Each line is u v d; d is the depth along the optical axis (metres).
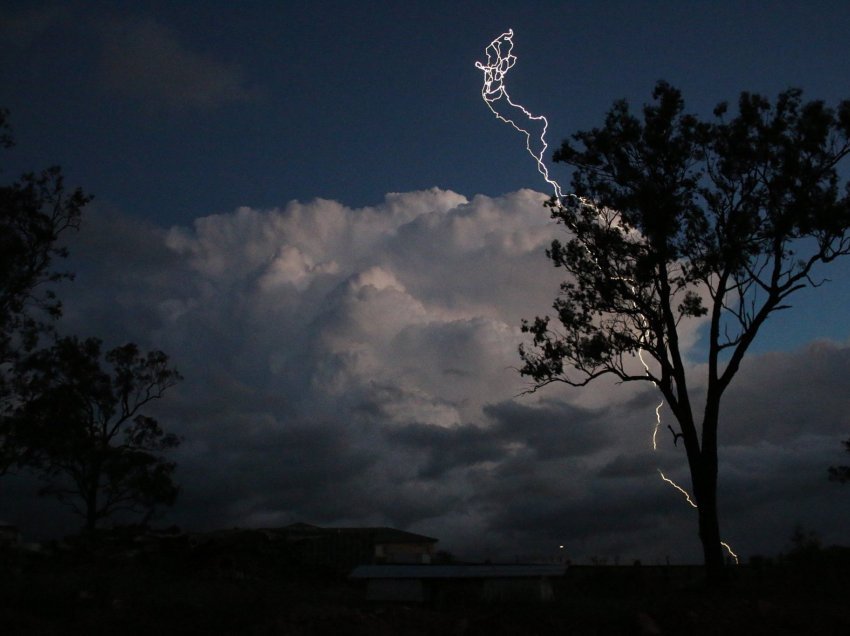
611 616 17.55
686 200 26.58
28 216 37.16
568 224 28.20
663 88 27.19
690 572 27.92
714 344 25.56
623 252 27.11
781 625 16.64
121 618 16.64
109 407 47.47
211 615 17.50
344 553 36.06
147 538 30.34
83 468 46.12
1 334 39.19
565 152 28.08
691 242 26.11
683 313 26.64
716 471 24.81
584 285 28.08
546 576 20.97
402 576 20.56
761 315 25.19
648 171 27.44
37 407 45.56
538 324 28.20
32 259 37.62
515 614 17.56
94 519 45.38
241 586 24.52
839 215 24.27
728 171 25.95
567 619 17.31
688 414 25.59
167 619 17.00
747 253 25.48
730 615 17.27
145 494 46.00
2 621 15.69
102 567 25.27
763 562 27.03
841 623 16.61
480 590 20.92
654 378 26.67
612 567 28.33
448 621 16.80
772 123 25.58
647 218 26.34
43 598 17.55
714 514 24.34
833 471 28.50
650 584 26.52
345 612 16.92
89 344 47.69
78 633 15.44
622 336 27.31
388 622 16.47
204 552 29.66
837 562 23.80
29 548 26.20
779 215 25.45
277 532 36.41
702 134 26.75
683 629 16.55
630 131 27.06
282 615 16.89
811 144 25.05
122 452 46.47
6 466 43.84
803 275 25.25
